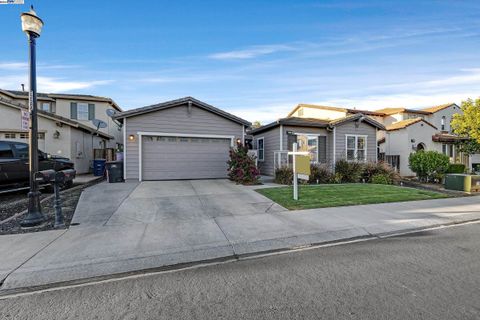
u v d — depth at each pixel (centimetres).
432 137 2005
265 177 1527
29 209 561
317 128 1571
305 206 755
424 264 386
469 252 437
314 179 1346
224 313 265
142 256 409
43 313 270
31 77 556
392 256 420
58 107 2131
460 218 663
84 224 575
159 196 866
